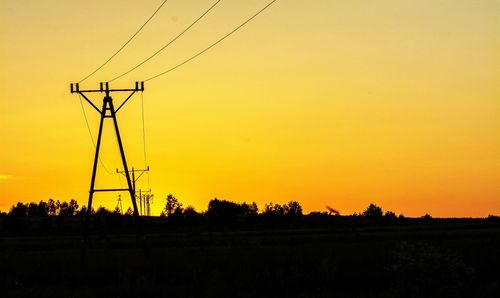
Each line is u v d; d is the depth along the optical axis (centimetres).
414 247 2338
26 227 18000
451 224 16475
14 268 3438
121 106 4647
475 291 2508
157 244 8181
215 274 2948
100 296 2631
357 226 15875
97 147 4625
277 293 2809
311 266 3269
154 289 2683
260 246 6769
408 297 2281
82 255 4381
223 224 19075
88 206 4550
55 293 2742
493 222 18538
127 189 4647
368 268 3206
